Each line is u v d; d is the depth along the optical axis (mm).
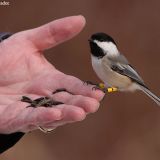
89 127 12516
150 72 13703
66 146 12242
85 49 13719
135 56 13852
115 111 12789
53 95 6812
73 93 6859
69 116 5793
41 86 7184
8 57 7551
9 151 11477
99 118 12656
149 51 13891
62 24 7680
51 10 14227
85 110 6117
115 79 7512
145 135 12531
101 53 7562
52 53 13703
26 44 7762
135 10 14172
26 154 11695
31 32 7875
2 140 6516
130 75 7512
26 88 7250
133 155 12266
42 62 7773
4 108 6414
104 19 14094
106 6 14195
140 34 14008
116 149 12375
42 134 12141
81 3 14227
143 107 12828
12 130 6254
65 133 12344
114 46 7660
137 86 7590
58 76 7227
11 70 7461
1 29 14055
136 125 12672
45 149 11992
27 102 6617
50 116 5672
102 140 12461
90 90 6703
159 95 13547
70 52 13719
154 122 12672
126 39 13984
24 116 6035
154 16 14086
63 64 13648
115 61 7520
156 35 13992
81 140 12367
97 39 7562
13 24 14094
